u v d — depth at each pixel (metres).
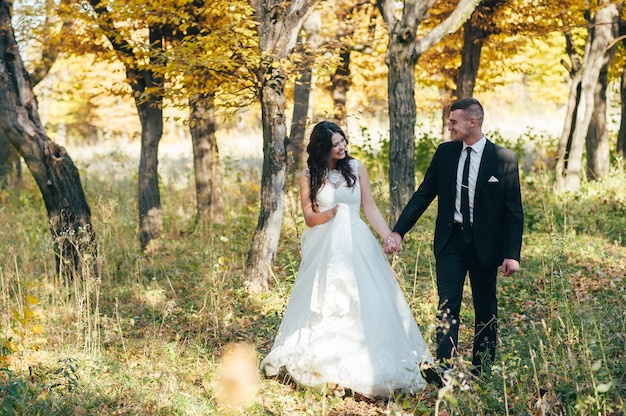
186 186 17.61
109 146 30.42
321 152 5.61
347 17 15.91
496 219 5.23
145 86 11.72
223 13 8.93
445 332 4.52
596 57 15.44
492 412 4.61
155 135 12.11
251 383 5.39
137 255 9.41
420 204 5.56
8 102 8.85
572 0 14.97
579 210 12.85
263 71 8.68
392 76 10.81
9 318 7.15
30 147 8.95
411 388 5.12
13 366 5.85
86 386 5.23
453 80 18.45
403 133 10.78
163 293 8.62
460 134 5.26
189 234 12.70
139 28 10.90
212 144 12.92
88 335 6.44
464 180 5.27
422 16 10.65
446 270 5.32
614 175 16.80
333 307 5.23
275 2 8.81
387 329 5.25
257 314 7.59
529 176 16.28
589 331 5.34
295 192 12.70
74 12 10.74
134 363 5.99
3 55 8.90
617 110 34.00
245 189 15.41
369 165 17.31
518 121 34.06
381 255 5.61
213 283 7.52
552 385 4.73
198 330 7.03
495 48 17.48
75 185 9.17
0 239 10.76
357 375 5.10
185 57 9.07
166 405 4.89
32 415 4.65
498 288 8.26
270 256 8.62
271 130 8.70
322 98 21.06
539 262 9.30
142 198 12.12
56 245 9.08
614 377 4.80
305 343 5.31
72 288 8.17
